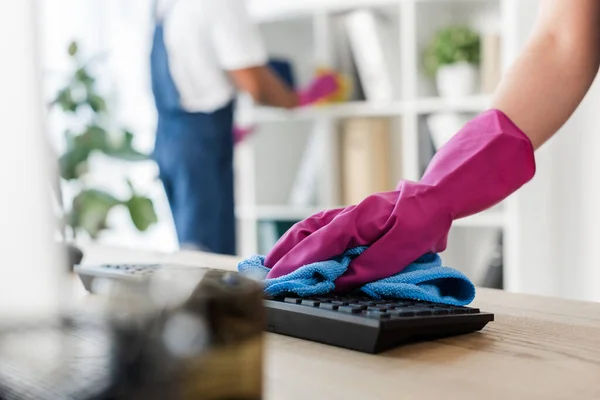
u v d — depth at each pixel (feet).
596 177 5.74
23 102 6.45
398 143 7.02
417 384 1.23
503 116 2.16
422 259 1.98
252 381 0.97
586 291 5.88
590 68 2.27
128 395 0.91
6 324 1.21
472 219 6.31
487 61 6.27
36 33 6.55
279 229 7.52
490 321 1.75
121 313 0.92
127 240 8.43
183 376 0.91
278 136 7.79
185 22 5.92
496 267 6.31
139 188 8.32
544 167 5.96
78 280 2.38
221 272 1.09
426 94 6.84
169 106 6.16
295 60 7.91
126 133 6.87
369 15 6.80
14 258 5.53
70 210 6.45
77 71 6.76
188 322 0.92
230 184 6.30
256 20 7.42
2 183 6.24
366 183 6.97
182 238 6.21
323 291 1.76
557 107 2.27
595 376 1.28
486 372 1.30
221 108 6.16
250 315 0.97
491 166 2.06
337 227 1.84
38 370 1.03
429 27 6.85
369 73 6.88
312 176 7.33
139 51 8.30
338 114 7.03
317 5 7.05
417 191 1.95
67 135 6.67
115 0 8.14
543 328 1.72
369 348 1.44
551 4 2.36
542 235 6.03
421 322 1.50
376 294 1.77
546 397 1.15
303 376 1.28
